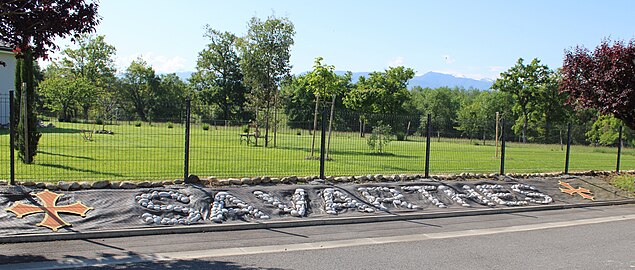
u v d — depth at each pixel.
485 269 6.45
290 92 56.06
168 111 65.94
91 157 15.12
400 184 11.73
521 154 24.92
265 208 9.38
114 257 6.45
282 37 29.36
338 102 59.78
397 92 54.78
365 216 9.54
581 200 12.72
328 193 10.43
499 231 8.95
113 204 8.54
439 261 6.79
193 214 8.63
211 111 66.44
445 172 14.93
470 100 80.50
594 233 9.02
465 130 28.22
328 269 6.25
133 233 7.65
